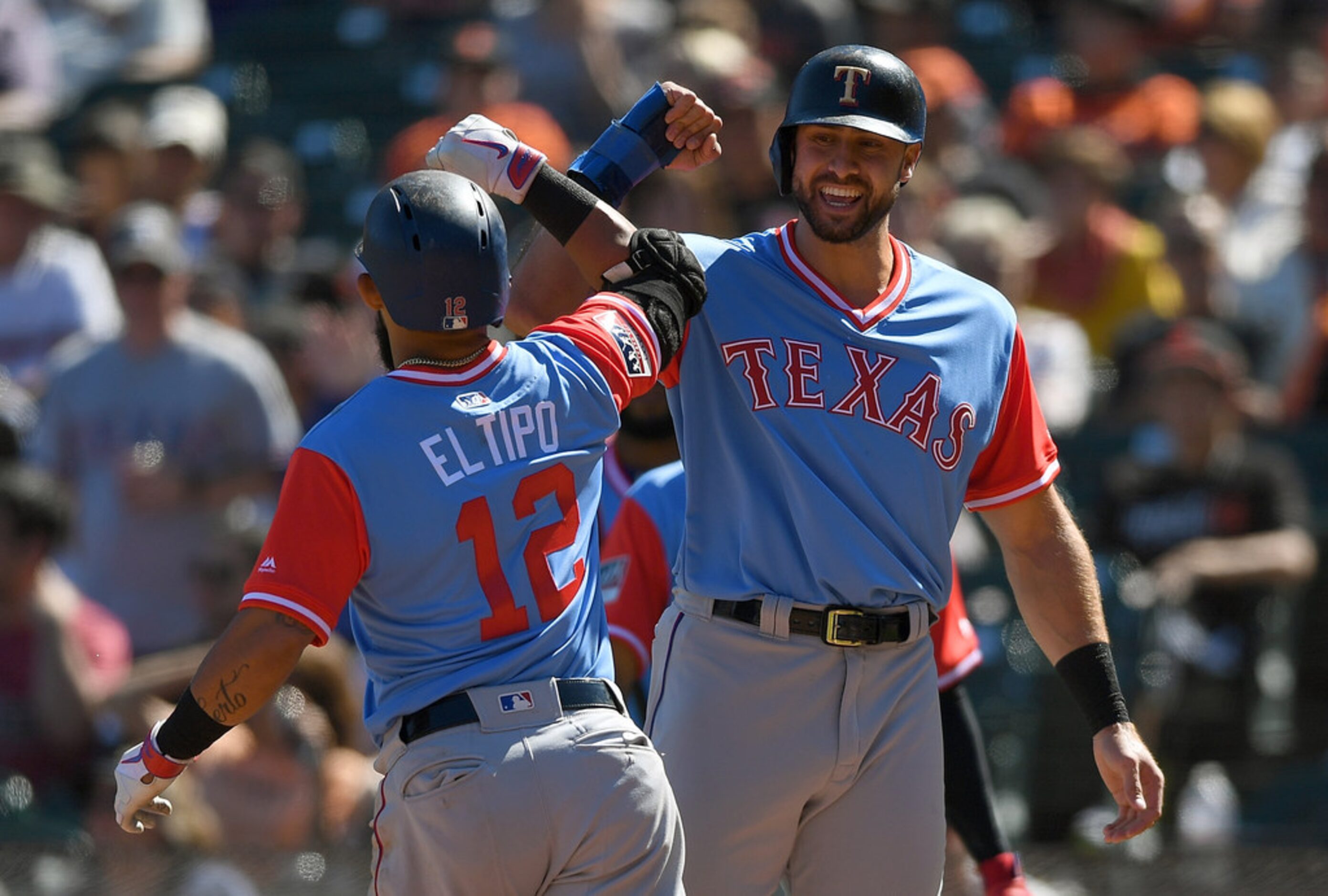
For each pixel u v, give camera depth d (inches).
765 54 1371.8
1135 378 1087.6
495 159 462.3
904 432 466.9
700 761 467.5
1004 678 999.6
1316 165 1129.4
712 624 471.5
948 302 479.8
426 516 411.8
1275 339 1134.4
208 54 1657.2
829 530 461.4
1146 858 810.2
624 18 1428.4
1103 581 961.5
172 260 1030.4
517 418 423.2
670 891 423.5
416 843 414.3
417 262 418.3
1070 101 1318.9
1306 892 768.3
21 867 786.2
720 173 1120.2
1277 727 944.9
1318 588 973.8
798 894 484.1
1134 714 924.0
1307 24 1462.8
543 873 412.8
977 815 559.2
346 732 862.5
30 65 1583.4
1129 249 1150.3
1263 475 958.4
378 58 1587.1
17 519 884.6
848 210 460.1
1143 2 1309.1
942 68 1342.3
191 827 812.0
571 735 412.8
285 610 405.1
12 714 884.0
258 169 1284.4
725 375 474.0
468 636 414.0
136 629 1005.2
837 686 465.7
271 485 1052.5
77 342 1154.7
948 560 484.7
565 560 425.4
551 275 504.4
